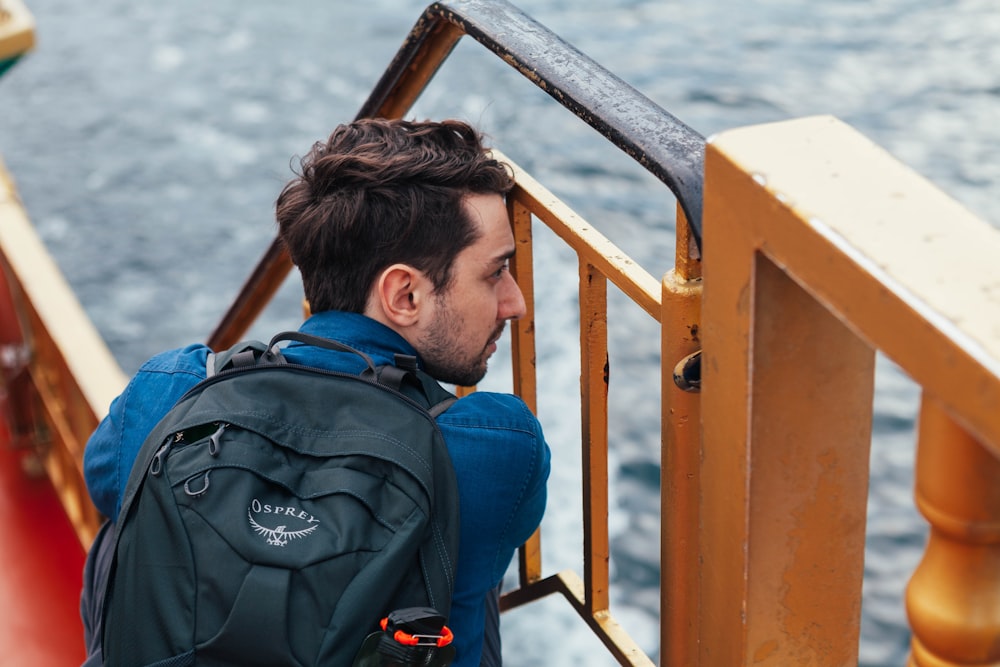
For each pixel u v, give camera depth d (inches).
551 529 383.2
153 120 1006.4
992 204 768.9
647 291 47.6
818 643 43.5
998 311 26.9
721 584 42.9
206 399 50.6
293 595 45.9
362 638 46.2
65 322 109.7
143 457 50.3
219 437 48.7
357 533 46.6
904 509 449.4
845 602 43.0
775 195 32.8
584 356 55.6
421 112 980.6
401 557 46.6
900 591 401.1
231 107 1045.8
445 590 48.3
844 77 1008.2
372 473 48.1
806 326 36.9
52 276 116.7
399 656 46.1
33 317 123.2
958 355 26.4
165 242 777.6
